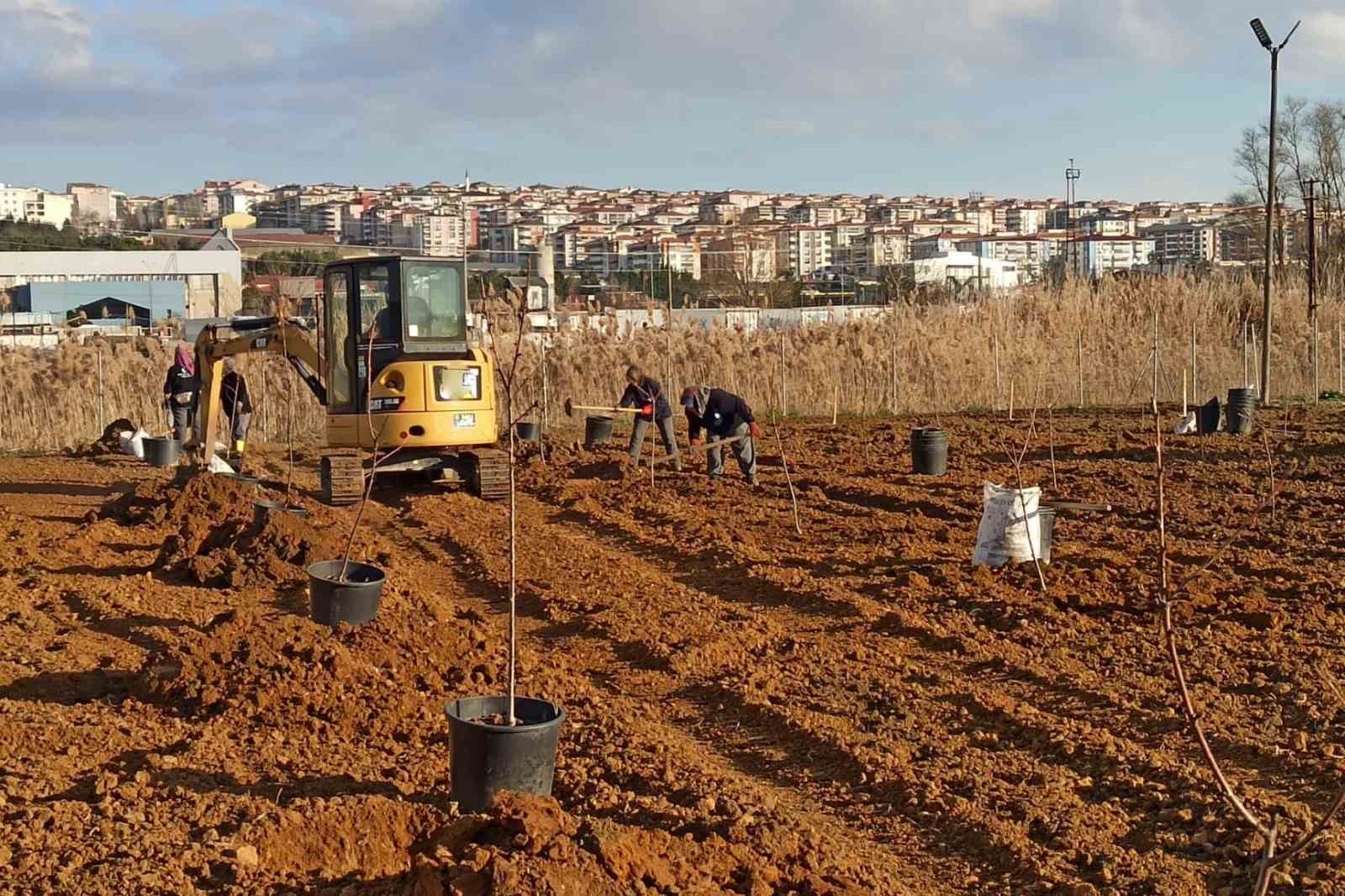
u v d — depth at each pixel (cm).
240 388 2089
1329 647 894
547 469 2003
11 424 2555
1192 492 1623
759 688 852
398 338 1675
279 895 514
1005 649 923
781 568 1208
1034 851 596
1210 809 627
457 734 616
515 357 671
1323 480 1700
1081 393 2969
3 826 581
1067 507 1345
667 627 1010
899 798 667
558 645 986
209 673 825
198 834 578
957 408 3005
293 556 1209
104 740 736
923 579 1127
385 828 573
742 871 550
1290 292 3362
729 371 2931
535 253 5275
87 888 514
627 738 748
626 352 2911
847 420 2805
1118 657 894
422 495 1747
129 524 1466
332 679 823
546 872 490
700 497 1695
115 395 2644
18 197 15825
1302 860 568
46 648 952
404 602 1071
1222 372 3016
